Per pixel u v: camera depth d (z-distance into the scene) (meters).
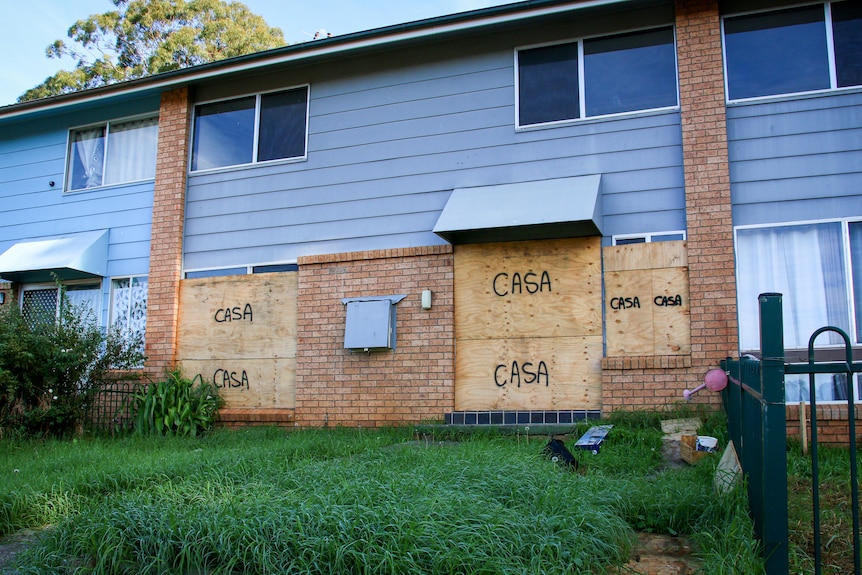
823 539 4.46
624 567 4.10
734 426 6.33
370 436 9.43
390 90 11.52
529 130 10.52
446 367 10.39
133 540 4.48
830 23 9.33
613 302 9.66
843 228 8.89
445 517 4.30
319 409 11.12
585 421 9.28
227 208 12.47
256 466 6.57
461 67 11.08
